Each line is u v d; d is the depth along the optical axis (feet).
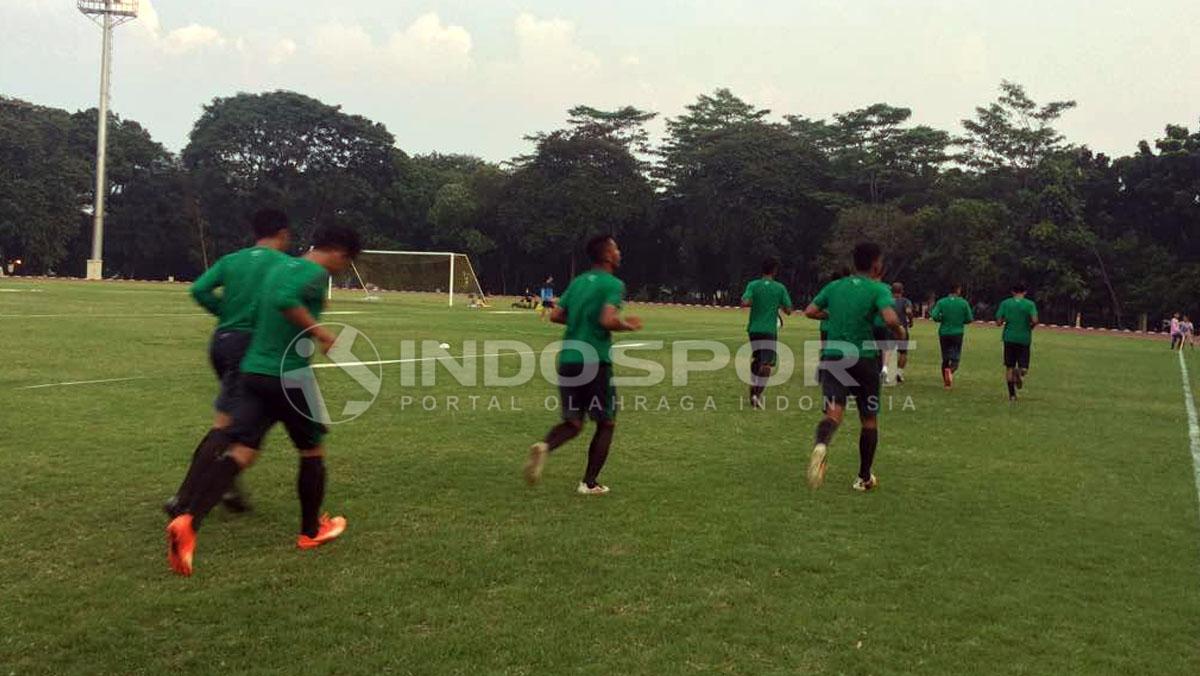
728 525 17.57
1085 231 166.30
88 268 187.93
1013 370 39.34
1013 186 184.55
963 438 28.78
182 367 39.27
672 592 13.83
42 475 19.97
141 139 233.14
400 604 13.14
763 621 12.78
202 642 11.74
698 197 206.80
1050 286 166.81
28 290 116.78
